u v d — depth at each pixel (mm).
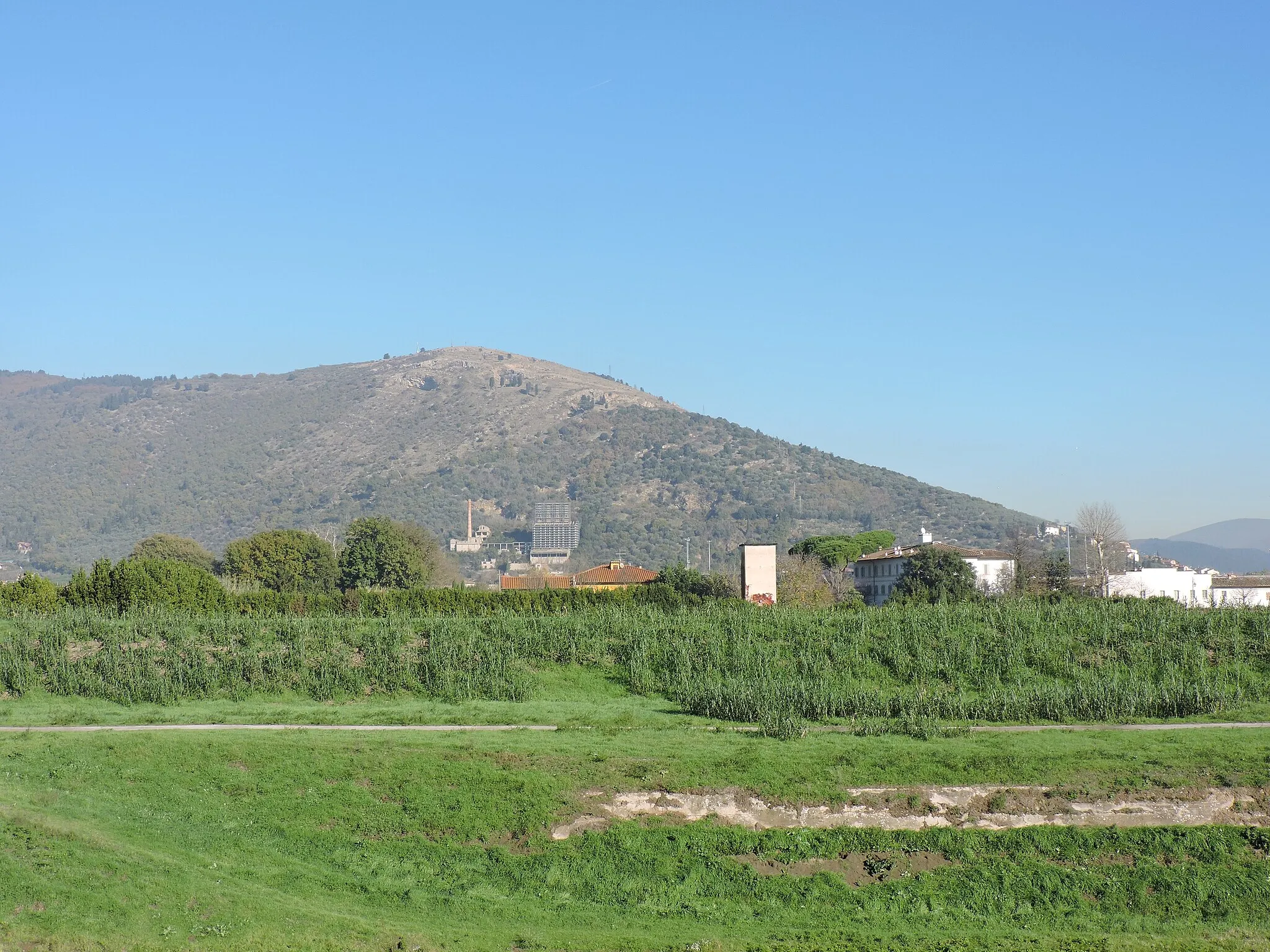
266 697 44062
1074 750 33312
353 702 43656
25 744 33281
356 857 28547
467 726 38594
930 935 25672
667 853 28547
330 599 69375
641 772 31547
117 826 28094
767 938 25219
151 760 32125
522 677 46250
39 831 26125
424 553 126875
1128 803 29969
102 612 59938
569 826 29500
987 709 40469
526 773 31641
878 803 30016
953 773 31344
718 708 40688
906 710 40438
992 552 116938
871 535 134250
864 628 51562
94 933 22797
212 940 23219
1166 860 28203
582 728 37438
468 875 27969
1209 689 41312
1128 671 47031
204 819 29484
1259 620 51469
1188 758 32312
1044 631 51188
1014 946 24609
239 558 119250
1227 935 25797
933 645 49469
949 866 28094
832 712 40750
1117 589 105875
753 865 28234
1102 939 25188
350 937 24109
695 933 25531
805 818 29719
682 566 90500
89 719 39281
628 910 26828
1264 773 31188
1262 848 28516
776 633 51906
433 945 24016
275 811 30000
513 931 25484
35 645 47656
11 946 21891
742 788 30656
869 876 27938
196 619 54344
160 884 24906
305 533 125500
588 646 49594
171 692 42906
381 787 31109
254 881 26594
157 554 131750
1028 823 29516
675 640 49750
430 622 53062
